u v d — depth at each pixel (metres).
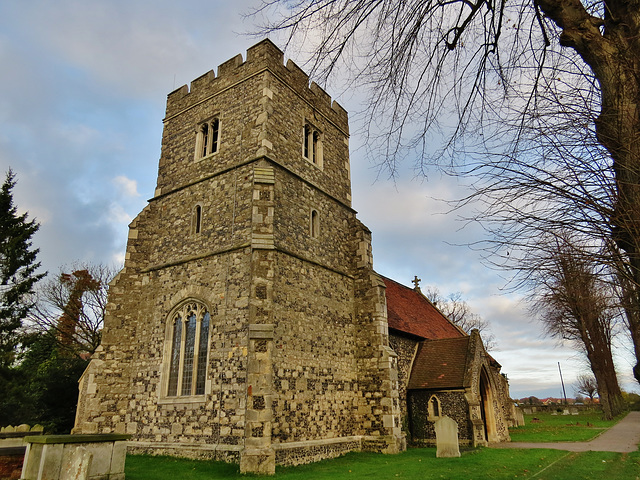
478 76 6.01
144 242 18.09
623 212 4.07
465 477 11.53
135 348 16.62
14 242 26.30
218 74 18.81
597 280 5.17
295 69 18.89
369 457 15.23
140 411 15.54
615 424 30.84
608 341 32.88
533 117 4.55
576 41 4.61
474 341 20.52
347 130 21.88
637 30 4.25
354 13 5.75
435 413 19.14
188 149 18.66
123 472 10.34
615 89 4.22
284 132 17.41
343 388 16.66
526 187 4.62
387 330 17.94
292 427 14.09
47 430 22.52
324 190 18.67
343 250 18.97
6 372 24.09
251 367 13.23
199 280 15.78
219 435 13.40
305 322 15.66
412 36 5.91
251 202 15.45
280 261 15.27
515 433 24.81
